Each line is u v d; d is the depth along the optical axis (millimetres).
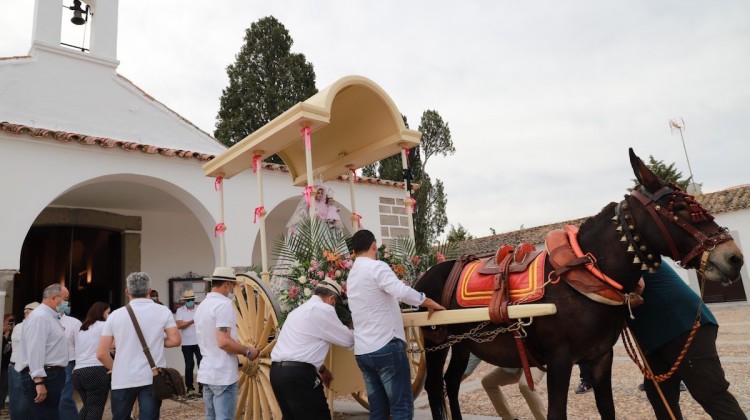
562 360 3158
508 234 25938
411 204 5562
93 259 10930
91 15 10148
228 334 4109
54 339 5180
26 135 7605
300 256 4758
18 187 7488
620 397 5914
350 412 6250
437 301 4270
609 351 3328
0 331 7082
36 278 10398
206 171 6285
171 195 9922
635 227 3113
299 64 19797
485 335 3670
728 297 19219
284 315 4680
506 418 4840
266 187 10031
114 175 8422
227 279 4430
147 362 4195
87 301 10727
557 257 3279
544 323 3240
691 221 2918
